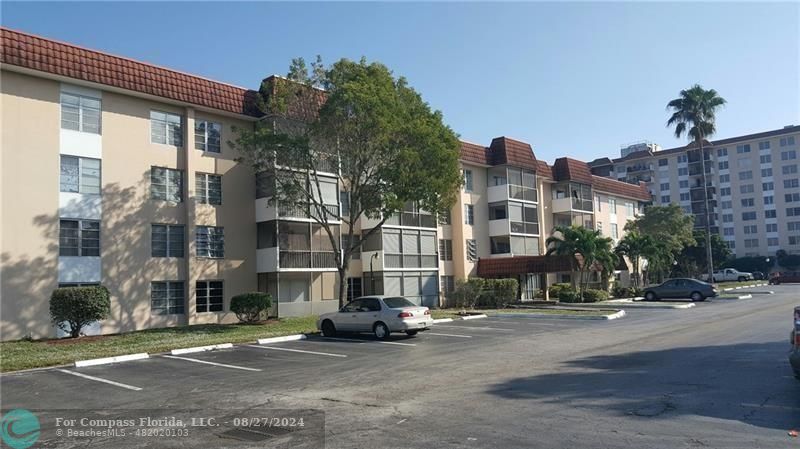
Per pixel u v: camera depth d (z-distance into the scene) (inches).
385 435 288.7
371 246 1332.4
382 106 888.3
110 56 930.7
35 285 835.4
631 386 388.2
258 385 445.7
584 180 1959.9
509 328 861.2
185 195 1024.2
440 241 1549.0
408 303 796.0
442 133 981.8
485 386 408.2
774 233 3690.9
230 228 1087.6
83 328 872.3
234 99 1083.3
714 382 390.3
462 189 1598.2
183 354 659.4
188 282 1007.6
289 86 983.6
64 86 892.6
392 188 957.2
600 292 1553.9
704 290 1418.6
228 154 1096.8
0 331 797.2
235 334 820.6
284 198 999.0
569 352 574.6
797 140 3659.0
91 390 446.0
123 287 932.6
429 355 585.6
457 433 287.9
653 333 723.4
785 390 358.6
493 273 1588.3
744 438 265.0
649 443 261.9
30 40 841.5
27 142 845.8
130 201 952.9
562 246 1515.7
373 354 610.9
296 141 926.4
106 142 933.2
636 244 1806.1
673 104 2233.0
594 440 269.0
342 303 1006.4
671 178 4020.7
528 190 1733.5
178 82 1010.1
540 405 342.6
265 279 1127.0
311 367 533.0
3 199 816.3
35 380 497.4
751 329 709.9
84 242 896.9
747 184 3806.6
